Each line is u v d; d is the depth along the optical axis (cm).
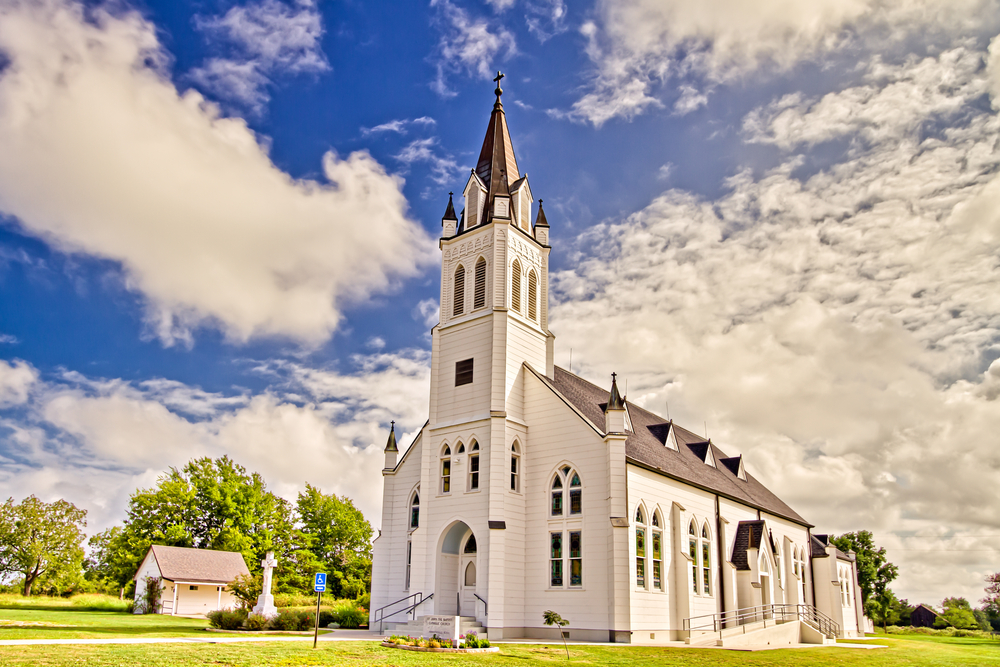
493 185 4609
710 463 5662
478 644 3011
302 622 3925
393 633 3912
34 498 8925
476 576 3841
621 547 3612
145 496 7650
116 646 2406
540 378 4222
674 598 4022
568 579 3769
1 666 1817
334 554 8612
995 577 10675
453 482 4131
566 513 3875
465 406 4253
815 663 2888
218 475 8038
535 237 4784
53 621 4009
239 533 7731
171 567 6812
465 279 4519
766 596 4853
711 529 4638
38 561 8706
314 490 8800
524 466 4116
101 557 9512
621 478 3725
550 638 3734
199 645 2541
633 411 5416
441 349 4516
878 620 9594
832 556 6219
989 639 6047
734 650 3419
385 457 4703
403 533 4484
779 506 6141
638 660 2697
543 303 4672
